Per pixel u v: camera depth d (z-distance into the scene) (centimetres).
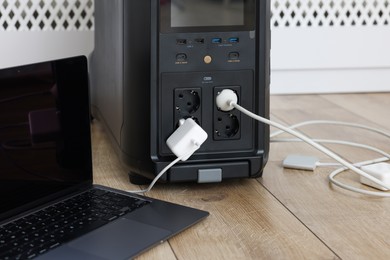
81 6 155
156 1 90
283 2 165
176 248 76
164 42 91
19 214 80
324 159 111
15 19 153
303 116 142
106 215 81
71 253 71
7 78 77
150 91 92
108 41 109
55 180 85
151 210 84
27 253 70
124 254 71
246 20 92
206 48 92
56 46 155
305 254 75
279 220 85
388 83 171
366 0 168
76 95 87
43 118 82
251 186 98
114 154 113
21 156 80
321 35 166
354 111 148
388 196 93
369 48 168
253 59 94
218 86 93
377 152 114
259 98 95
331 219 85
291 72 167
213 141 94
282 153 114
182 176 94
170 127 93
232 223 84
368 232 81
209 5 91
